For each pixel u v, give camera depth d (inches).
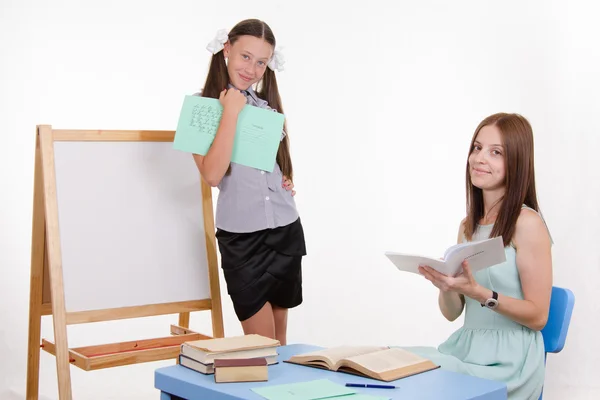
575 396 119.1
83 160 86.0
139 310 87.0
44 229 87.9
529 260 68.1
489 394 52.6
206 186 92.8
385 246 142.4
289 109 141.9
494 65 132.9
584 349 124.8
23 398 112.8
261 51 83.2
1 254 124.3
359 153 142.5
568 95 126.4
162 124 132.8
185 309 90.2
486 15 133.1
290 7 140.4
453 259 61.4
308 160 142.6
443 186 139.1
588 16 124.6
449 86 137.1
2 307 123.5
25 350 123.5
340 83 142.1
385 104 141.1
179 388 56.6
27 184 125.7
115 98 130.0
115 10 129.6
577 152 125.8
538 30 128.6
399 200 141.6
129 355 81.0
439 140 138.7
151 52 131.9
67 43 127.0
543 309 67.2
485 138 70.6
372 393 51.7
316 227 143.2
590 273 125.3
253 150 84.2
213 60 85.7
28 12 124.7
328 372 58.6
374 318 142.0
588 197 125.3
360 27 140.9
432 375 57.5
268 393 51.4
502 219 69.4
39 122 125.6
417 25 138.5
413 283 141.8
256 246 86.4
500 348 68.7
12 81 124.4
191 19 133.9
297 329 141.6
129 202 88.0
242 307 86.8
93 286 84.6
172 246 90.0
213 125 82.6
